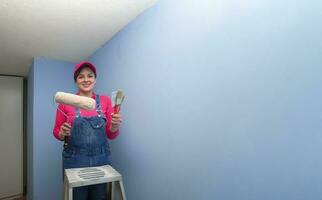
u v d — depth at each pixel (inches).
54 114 93.4
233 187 35.3
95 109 52.9
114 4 54.1
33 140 88.6
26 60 95.0
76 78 54.1
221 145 37.2
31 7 53.6
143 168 56.8
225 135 36.6
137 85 60.0
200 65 41.4
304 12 27.3
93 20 61.7
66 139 51.8
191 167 43.0
